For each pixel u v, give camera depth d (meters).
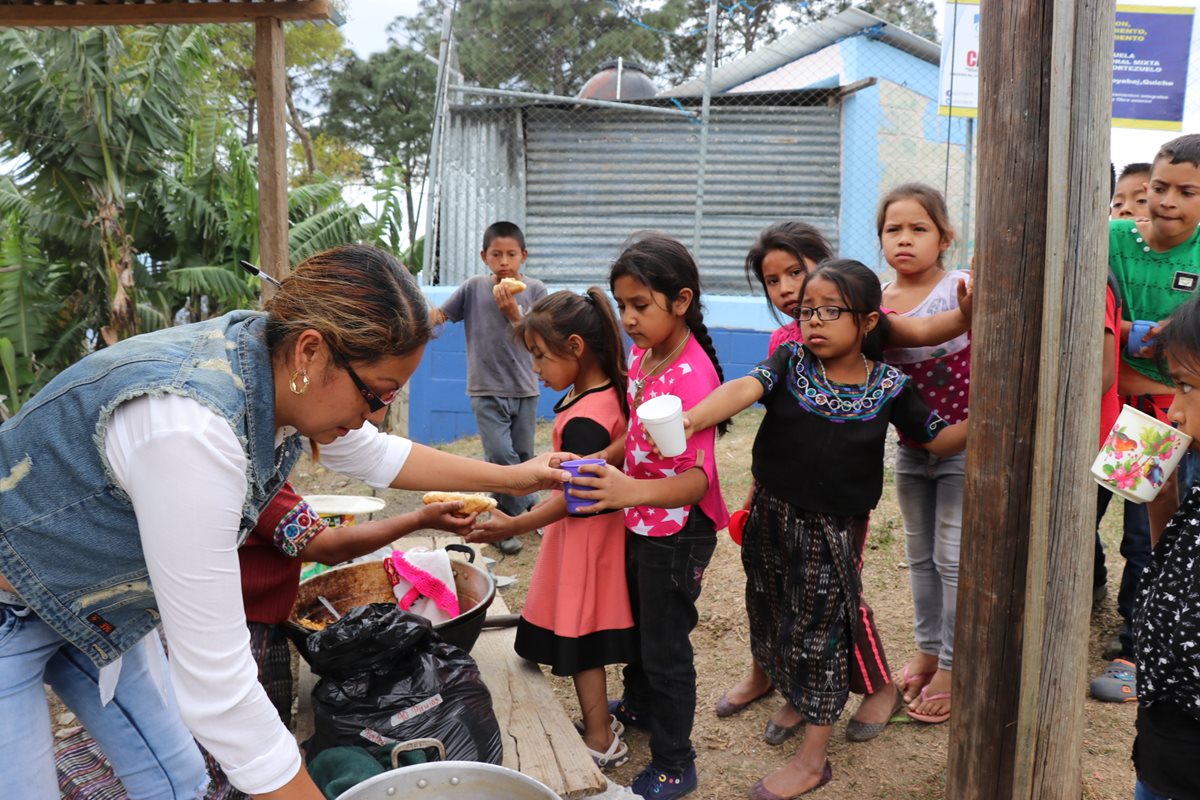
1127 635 3.03
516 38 15.70
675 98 9.31
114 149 6.88
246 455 1.32
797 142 9.14
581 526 2.48
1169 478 1.66
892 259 2.77
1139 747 1.60
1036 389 1.79
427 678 2.16
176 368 1.30
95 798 2.19
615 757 2.64
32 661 1.51
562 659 2.48
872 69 9.26
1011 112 1.74
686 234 9.18
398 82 23.52
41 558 1.38
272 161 4.66
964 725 1.97
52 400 1.34
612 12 15.81
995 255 1.80
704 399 2.29
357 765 1.92
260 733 1.31
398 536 2.45
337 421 1.42
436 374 7.40
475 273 9.07
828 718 2.46
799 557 2.44
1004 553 1.86
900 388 2.38
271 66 4.61
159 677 1.84
